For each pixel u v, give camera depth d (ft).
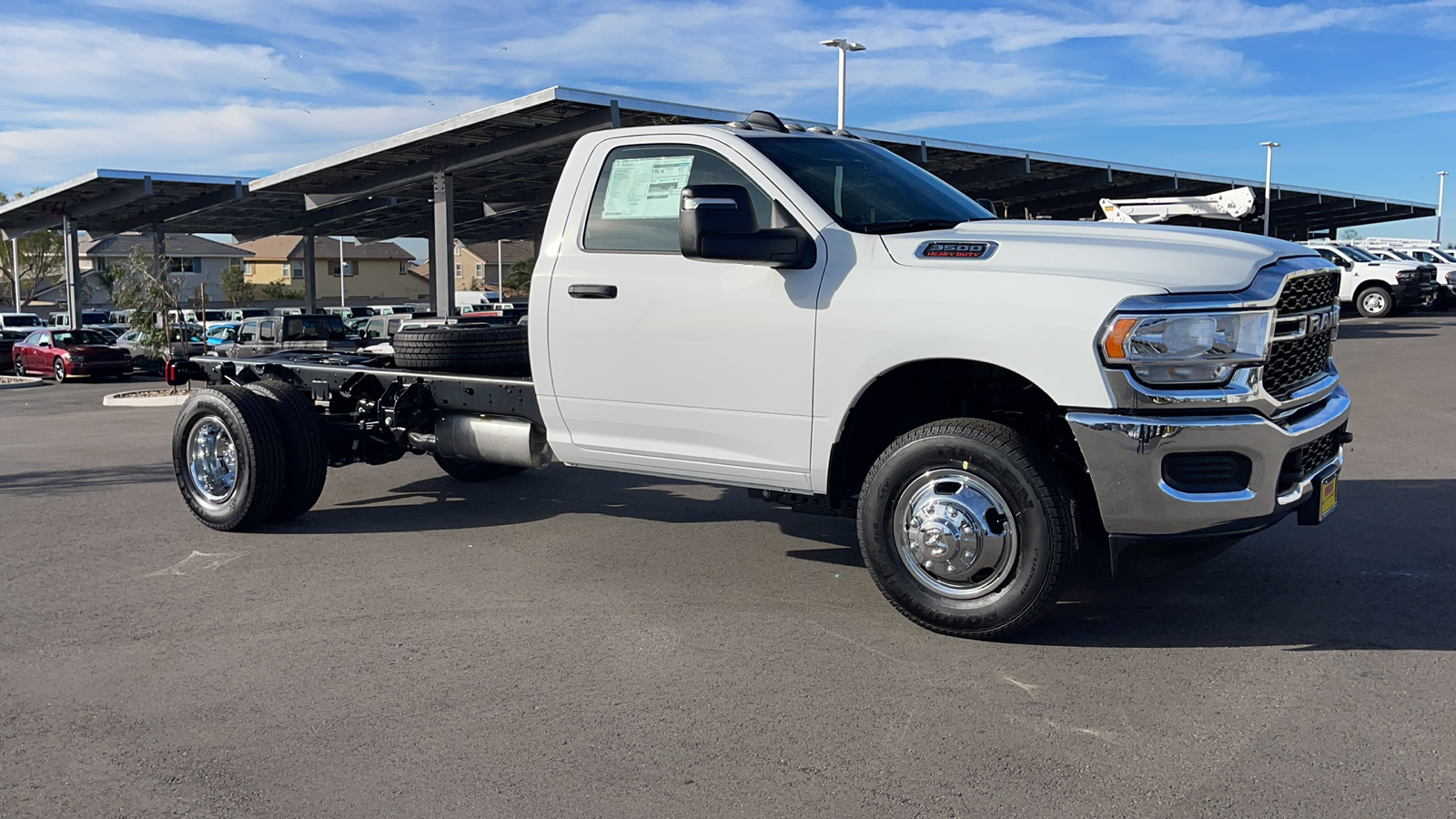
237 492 22.02
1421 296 98.22
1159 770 11.03
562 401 18.12
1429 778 10.75
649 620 16.17
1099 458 13.48
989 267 14.23
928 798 10.53
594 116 60.85
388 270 318.65
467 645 15.21
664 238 16.92
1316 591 17.04
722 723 12.41
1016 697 12.98
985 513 14.47
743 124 17.89
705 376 16.37
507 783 11.04
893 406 16.60
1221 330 13.19
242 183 99.60
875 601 16.93
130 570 19.71
